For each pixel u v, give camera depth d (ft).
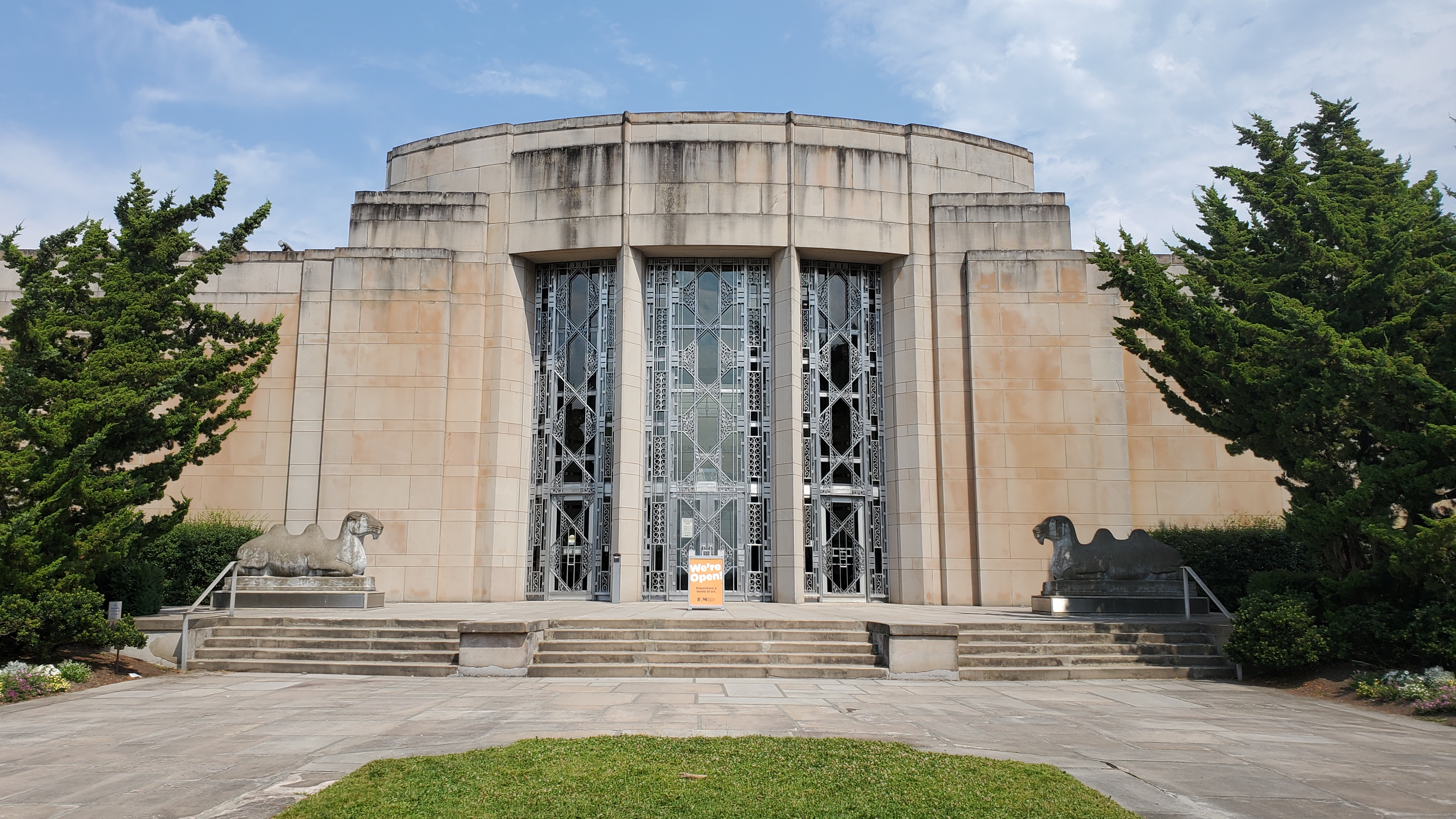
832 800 22.77
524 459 79.51
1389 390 46.37
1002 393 78.89
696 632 52.06
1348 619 47.34
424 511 76.69
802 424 78.13
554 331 82.48
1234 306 58.85
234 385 58.18
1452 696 39.14
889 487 80.33
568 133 81.92
